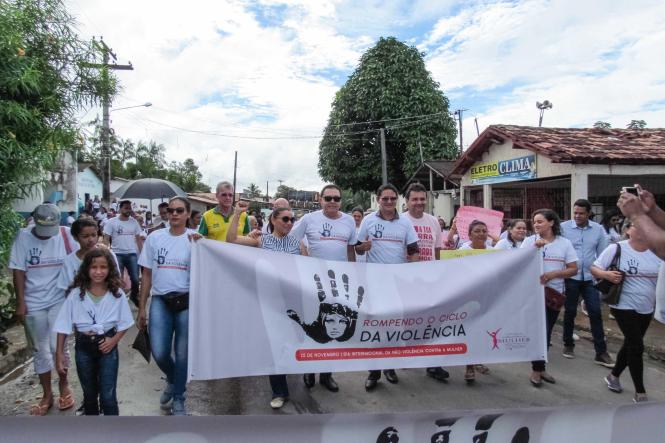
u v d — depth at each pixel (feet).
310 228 16.48
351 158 94.32
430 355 13.43
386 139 90.99
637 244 14.70
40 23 12.67
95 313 11.78
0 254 12.44
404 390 16.28
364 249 16.60
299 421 7.24
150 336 13.21
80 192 90.43
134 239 27.22
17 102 11.94
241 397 15.74
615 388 16.06
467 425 7.57
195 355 11.93
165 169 192.24
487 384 16.84
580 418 7.73
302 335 12.71
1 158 11.14
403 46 92.89
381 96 88.94
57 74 13.15
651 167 32.42
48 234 13.50
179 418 7.09
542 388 16.42
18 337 20.57
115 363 12.01
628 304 14.71
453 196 64.44
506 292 13.97
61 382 14.30
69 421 6.99
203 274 12.17
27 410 14.44
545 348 14.07
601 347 18.94
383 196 16.48
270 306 12.57
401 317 13.24
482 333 13.76
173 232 13.70
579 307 28.94
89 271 11.77
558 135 38.27
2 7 11.46
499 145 41.16
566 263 17.49
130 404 14.82
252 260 12.60
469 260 14.01
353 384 16.87
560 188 42.37
